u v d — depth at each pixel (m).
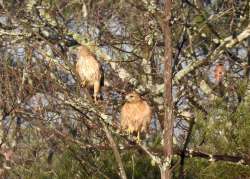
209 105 29.20
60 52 26.83
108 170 29.41
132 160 28.95
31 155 35.34
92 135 31.12
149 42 42.78
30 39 37.97
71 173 29.59
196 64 41.22
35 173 31.61
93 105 27.17
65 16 47.72
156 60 44.81
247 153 27.91
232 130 28.09
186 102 39.19
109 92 39.31
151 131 36.69
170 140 25.61
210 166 28.17
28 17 43.56
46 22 43.03
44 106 31.73
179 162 28.27
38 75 28.89
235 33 47.44
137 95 36.44
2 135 36.69
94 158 29.86
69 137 30.47
